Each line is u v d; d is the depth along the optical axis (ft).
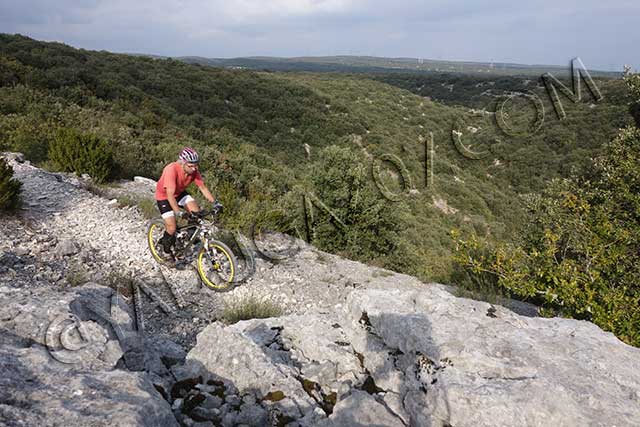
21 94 69.77
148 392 6.97
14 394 6.15
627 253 21.17
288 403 8.86
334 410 8.66
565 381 7.86
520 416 7.20
